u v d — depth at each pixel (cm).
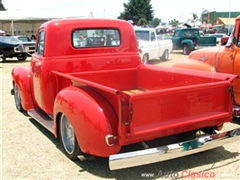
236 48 500
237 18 497
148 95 275
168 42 1625
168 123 296
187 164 355
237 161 360
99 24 456
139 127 280
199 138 318
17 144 427
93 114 295
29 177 330
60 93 353
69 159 372
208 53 564
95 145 295
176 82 416
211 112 331
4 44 1606
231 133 335
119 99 265
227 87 338
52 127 413
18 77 532
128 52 486
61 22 429
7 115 579
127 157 278
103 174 332
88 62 447
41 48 454
